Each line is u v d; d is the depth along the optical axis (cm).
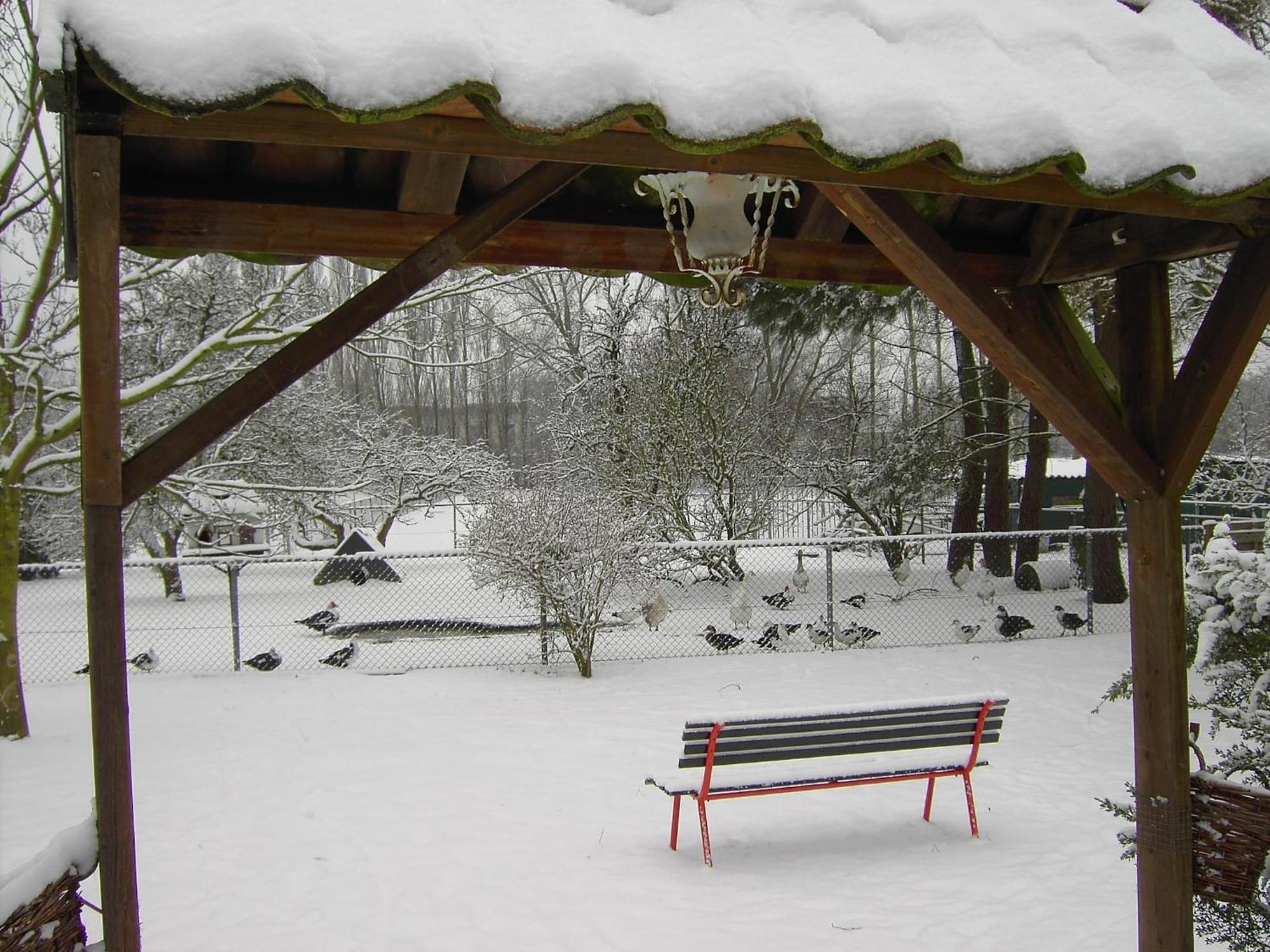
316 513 2209
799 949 452
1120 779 712
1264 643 439
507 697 1001
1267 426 1817
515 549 1109
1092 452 345
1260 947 369
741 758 575
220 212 353
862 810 650
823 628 1255
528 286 2219
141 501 1731
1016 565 1867
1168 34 342
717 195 328
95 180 232
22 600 2009
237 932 479
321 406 2019
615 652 1247
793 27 281
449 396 4662
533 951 456
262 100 213
